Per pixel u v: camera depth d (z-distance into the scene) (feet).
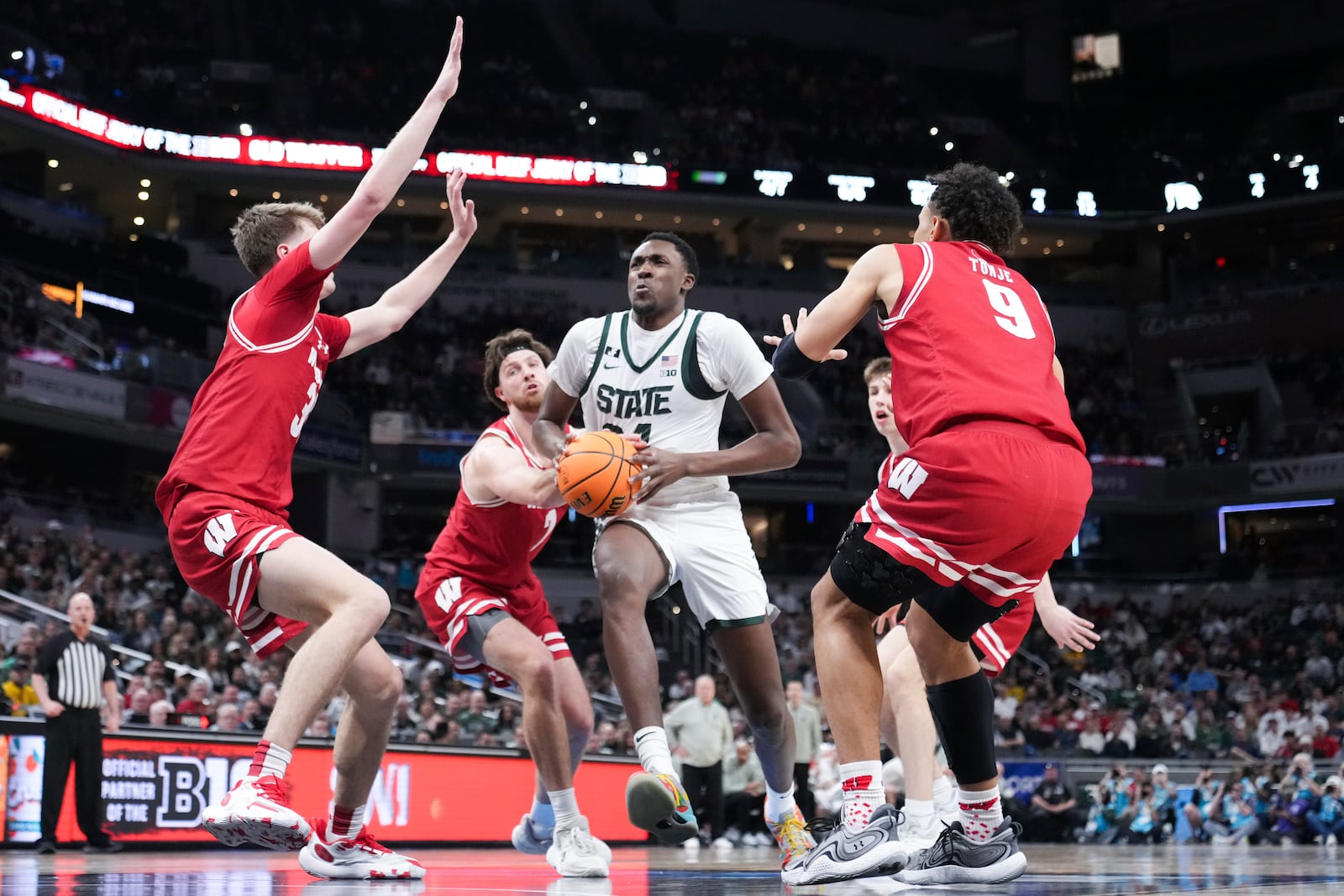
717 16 111.75
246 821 9.73
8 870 15.12
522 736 42.24
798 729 33.40
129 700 36.42
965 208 10.33
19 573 51.72
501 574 14.80
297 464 72.02
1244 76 108.99
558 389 13.33
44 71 78.54
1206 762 57.41
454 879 12.18
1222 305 96.58
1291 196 95.25
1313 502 89.20
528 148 89.97
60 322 66.90
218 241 84.94
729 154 98.12
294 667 10.29
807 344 10.03
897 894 8.93
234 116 87.20
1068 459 9.29
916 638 9.97
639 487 11.64
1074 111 113.39
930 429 9.30
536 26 105.81
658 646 68.74
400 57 98.58
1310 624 78.79
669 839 11.16
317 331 11.78
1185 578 87.61
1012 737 56.18
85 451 73.51
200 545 10.87
